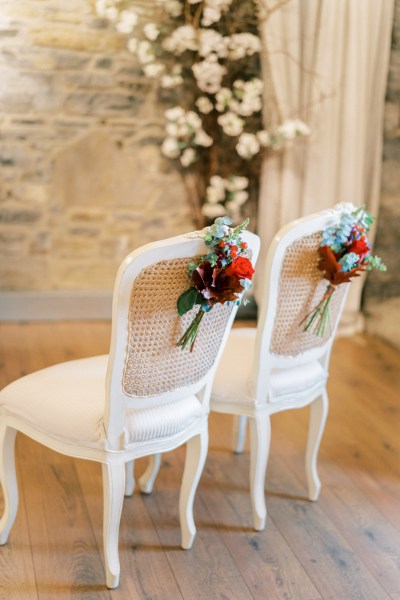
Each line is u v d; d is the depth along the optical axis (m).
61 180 4.21
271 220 4.29
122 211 4.34
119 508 2.07
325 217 2.21
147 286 1.86
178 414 2.12
